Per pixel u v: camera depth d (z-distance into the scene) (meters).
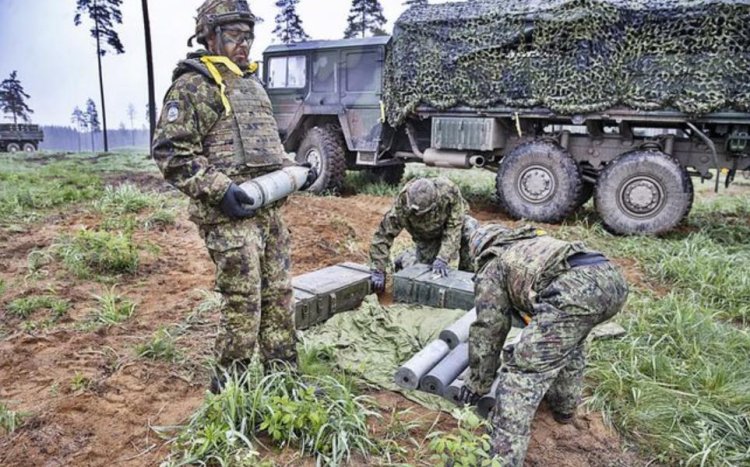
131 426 2.27
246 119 2.14
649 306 3.68
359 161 8.09
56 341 3.03
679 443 2.34
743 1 5.21
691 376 2.80
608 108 6.09
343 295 3.46
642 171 6.01
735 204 8.23
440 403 2.53
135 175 9.46
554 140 6.72
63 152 13.87
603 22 5.91
